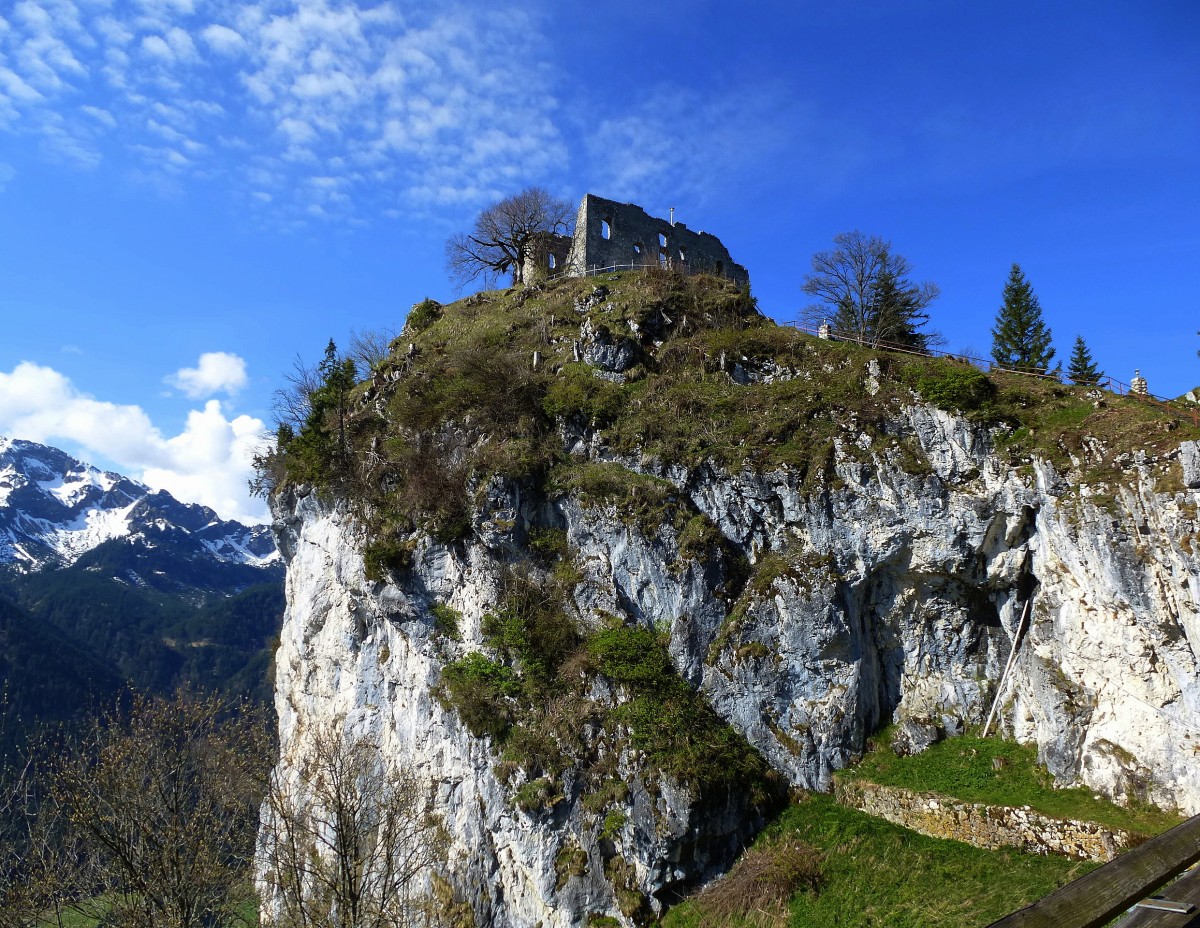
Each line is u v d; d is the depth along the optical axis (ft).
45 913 79.15
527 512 122.93
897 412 114.93
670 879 96.48
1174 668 88.58
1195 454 87.45
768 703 107.76
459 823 108.58
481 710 109.40
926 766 103.40
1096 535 95.04
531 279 192.44
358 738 125.59
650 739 101.65
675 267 173.06
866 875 89.61
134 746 83.51
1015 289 198.80
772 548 116.47
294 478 151.02
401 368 154.40
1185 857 21.17
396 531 127.13
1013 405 109.70
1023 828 87.71
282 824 99.30
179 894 79.36
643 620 114.62
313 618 143.13
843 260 187.52
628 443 125.59
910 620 112.98
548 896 98.43
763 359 132.46
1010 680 106.22
